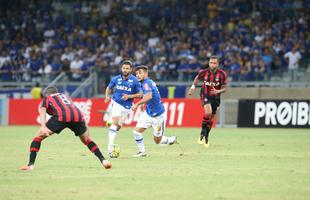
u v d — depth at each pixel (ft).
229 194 114.11
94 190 119.34
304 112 322.14
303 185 124.88
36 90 395.34
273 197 110.93
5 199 109.91
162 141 198.18
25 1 519.19
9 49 481.05
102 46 465.88
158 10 495.41
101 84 414.82
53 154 188.44
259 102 331.57
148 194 114.42
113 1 511.40
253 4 471.21
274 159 173.88
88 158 176.35
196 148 210.38
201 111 337.93
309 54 419.54
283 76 399.24
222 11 475.72
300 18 451.94
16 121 370.32
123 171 147.02
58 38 484.74
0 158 177.99
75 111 146.20
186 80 412.98
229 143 230.89
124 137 265.13
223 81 218.59
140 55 443.73
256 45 426.10
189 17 483.51
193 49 439.22
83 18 504.84
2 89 419.95
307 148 209.67
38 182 129.59
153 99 182.91
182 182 129.08
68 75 424.87
